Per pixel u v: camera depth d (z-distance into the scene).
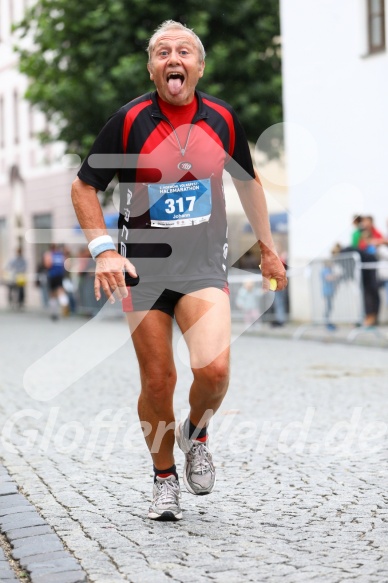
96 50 54.47
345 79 42.06
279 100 56.19
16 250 71.06
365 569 8.57
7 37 80.62
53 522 10.63
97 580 8.49
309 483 12.37
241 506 11.23
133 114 10.19
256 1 54.97
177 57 10.05
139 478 12.93
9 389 22.84
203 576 8.51
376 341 32.38
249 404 19.30
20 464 14.05
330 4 42.78
